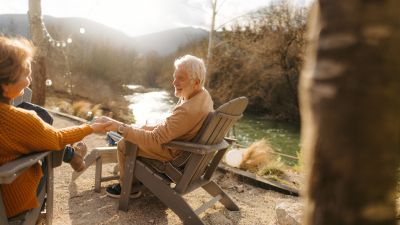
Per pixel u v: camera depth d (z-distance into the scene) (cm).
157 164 292
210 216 317
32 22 918
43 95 954
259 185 410
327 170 59
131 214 307
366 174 56
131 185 304
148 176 290
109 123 270
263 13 1914
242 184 417
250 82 2003
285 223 283
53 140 193
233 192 392
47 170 212
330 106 57
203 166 304
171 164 290
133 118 1367
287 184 420
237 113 294
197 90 288
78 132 215
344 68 56
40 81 942
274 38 1922
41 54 929
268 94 1962
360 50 55
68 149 236
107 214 306
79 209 315
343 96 56
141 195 346
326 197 60
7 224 169
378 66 54
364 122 55
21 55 181
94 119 272
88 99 1589
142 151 293
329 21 57
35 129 183
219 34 2094
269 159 507
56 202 327
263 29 1973
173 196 281
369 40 54
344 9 56
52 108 1041
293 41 1873
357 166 56
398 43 54
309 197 63
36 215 202
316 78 58
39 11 921
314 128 60
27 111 184
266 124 1738
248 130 1551
